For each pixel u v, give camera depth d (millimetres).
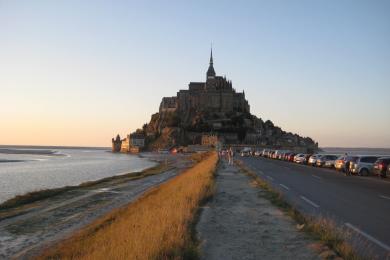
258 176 34594
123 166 110562
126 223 15391
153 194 32000
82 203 31047
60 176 72312
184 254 8852
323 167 54469
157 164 121250
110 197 34656
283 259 9008
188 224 12109
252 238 11062
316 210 16578
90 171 87438
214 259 9109
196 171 44562
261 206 17000
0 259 14492
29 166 104562
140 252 8508
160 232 10328
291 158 75500
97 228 18672
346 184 29250
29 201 33562
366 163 39531
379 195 22219
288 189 25281
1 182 59562
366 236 11586
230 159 58438
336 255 9039
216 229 12258
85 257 9547
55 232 19469
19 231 19922
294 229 12250
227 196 20562
